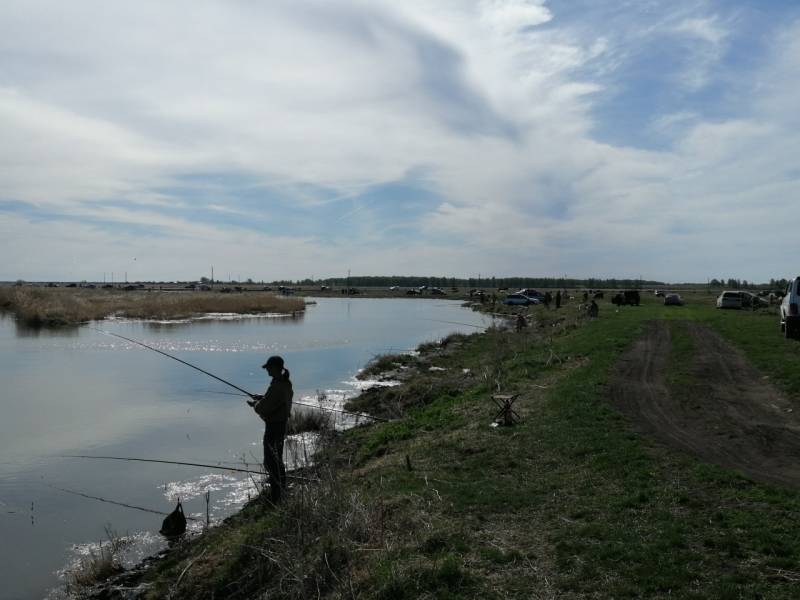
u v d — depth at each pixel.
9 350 33.91
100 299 70.44
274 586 7.03
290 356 32.59
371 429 14.95
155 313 59.62
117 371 27.09
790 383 14.38
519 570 5.95
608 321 33.12
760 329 26.50
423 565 6.15
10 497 11.95
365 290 153.25
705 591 5.20
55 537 10.12
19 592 8.34
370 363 28.55
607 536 6.44
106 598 8.09
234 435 16.52
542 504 7.64
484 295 87.50
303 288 173.00
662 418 11.65
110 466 13.84
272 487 9.59
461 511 7.61
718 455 9.16
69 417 18.53
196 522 10.59
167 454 14.77
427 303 96.88
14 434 16.53
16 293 67.12
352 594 5.89
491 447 10.50
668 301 57.16
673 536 6.27
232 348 35.66
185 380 24.91
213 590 7.54
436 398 18.27
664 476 8.20
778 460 8.90
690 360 18.56
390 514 7.75
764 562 5.65
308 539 7.38
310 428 16.28
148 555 9.44
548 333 31.89
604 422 11.26
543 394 14.71
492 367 20.47
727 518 6.68
